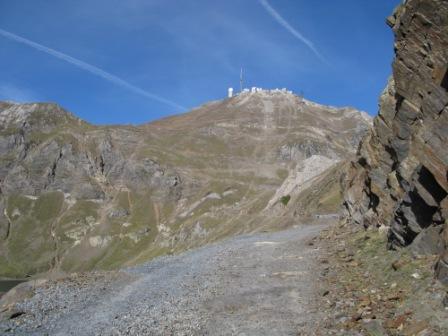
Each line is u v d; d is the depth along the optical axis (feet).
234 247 111.04
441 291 43.98
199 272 82.74
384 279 55.52
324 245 92.22
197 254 109.60
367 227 89.81
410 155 63.72
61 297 69.62
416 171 57.52
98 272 89.92
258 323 50.34
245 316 53.21
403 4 77.41
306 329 46.65
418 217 58.70
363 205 96.78
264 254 93.71
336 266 70.38
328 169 271.49
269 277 71.26
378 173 85.20
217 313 55.47
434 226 54.54
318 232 118.11
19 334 53.52
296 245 100.37
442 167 51.70
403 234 62.08
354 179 109.60
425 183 55.83
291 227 172.76
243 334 47.44
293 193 285.84
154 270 91.91
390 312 45.39
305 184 280.51
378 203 88.02
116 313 59.62
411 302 45.37
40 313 61.82
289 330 47.11
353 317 46.19
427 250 54.03
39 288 75.92
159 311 58.44
